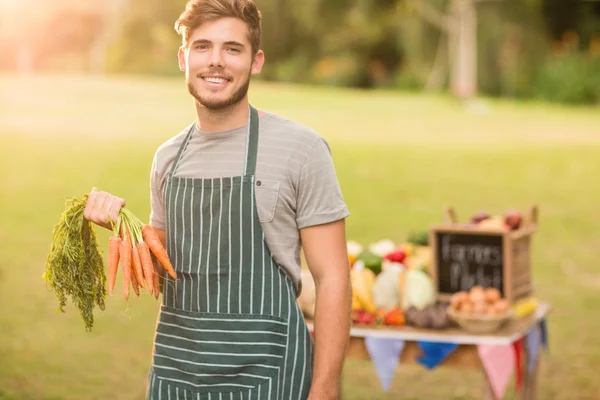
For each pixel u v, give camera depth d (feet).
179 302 9.14
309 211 8.98
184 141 9.36
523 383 15.29
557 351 22.89
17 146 53.01
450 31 106.32
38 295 27.32
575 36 118.42
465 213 42.37
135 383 20.26
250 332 8.87
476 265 16.01
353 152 56.03
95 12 121.90
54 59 121.08
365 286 15.51
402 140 62.44
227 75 8.89
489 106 92.02
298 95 90.07
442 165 53.01
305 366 9.02
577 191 46.98
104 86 87.81
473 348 14.33
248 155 9.00
